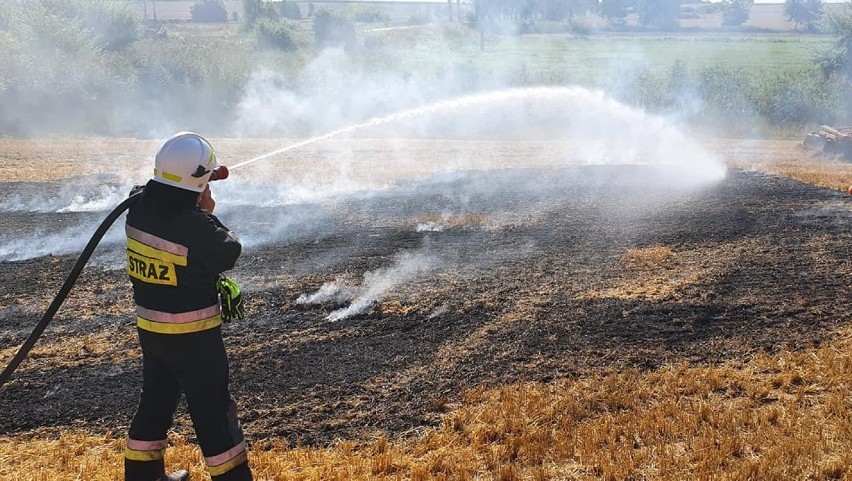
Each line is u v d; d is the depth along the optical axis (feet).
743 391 17.01
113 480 13.79
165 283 11.30
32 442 15.55
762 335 20.13
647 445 14.70
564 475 13.75
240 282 26.73
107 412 16.85
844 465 13.44
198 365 11.48
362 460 14.51
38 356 20.01
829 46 123.65
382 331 21.48
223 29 211.20
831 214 35.68
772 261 27.14
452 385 17.81
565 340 20.25
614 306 22.74
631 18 321.11
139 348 20.56
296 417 16.47
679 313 21.97
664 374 17.88
